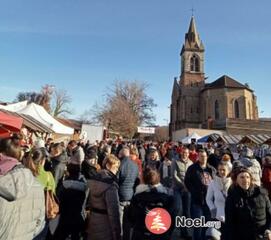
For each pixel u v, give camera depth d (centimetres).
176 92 7994
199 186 684
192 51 7681
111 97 5906
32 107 1775
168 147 1689
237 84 6744
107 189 466
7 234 287
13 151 326
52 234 492
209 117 6106
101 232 460
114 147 1634
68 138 2527
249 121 5806
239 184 436
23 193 296
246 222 418
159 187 430
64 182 511
